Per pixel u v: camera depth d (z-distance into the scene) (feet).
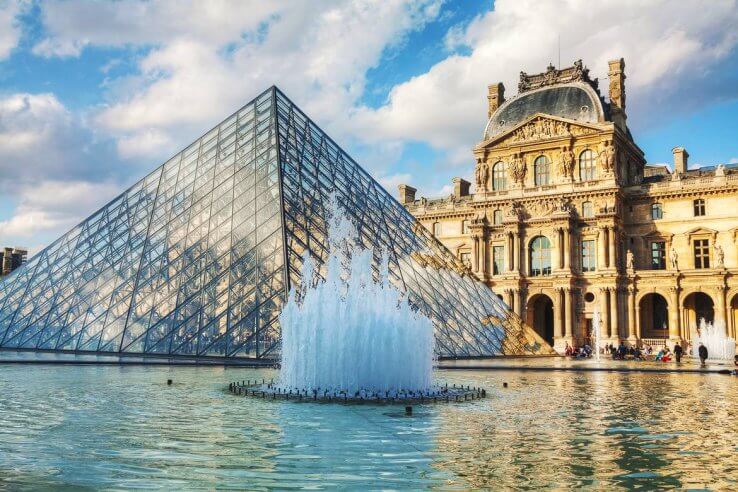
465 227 419.95
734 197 349.00
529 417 84.12
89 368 155.53
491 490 47.98
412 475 52.11
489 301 227.20
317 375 114.01
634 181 395.55
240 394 104.32
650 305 370.12
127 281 182.91
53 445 63.10
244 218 183.21
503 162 396.98
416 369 114.93
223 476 51.39
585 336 361.10
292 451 60.90
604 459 58.54
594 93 376.68
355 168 227.61
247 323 159.22
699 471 54.29
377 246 195.42
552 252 369.09
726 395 115.44
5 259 483.51
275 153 195.31
